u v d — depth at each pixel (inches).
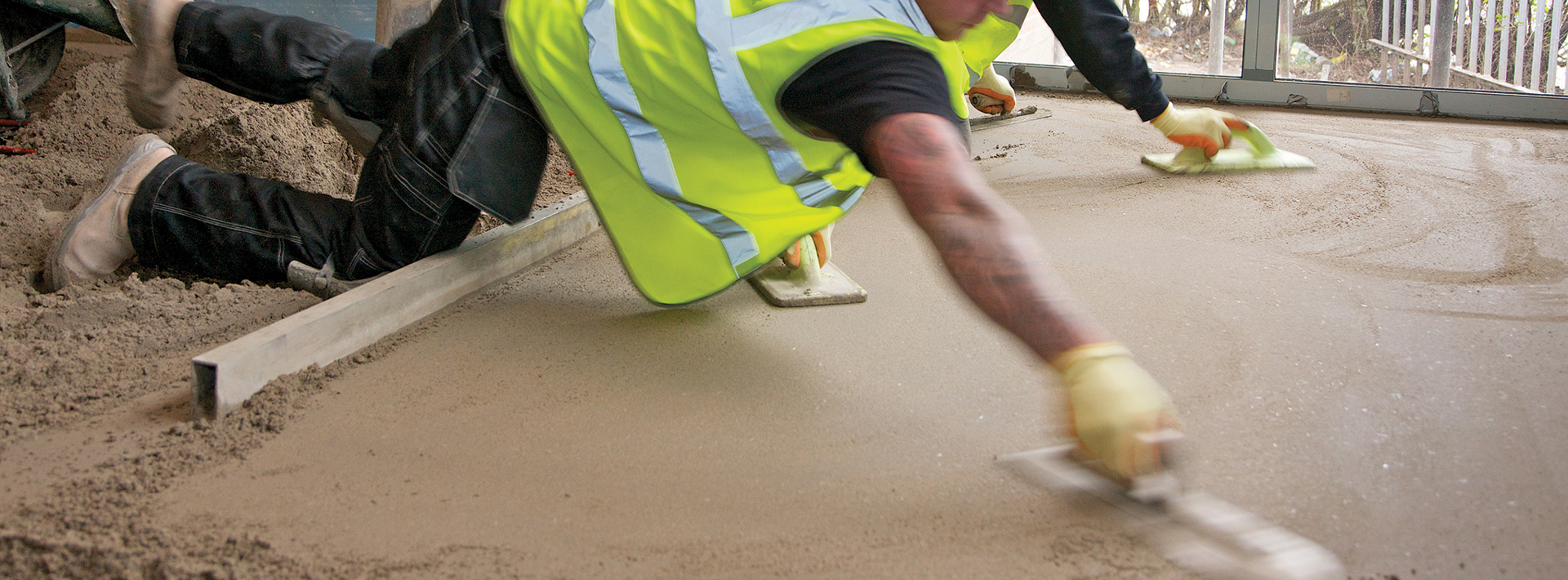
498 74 78.7
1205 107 201.2
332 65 86.4
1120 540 52.7
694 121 68.2
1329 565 50.3
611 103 69.7
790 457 62.7
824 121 57.8
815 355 78.1
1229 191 127.6
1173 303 87.9
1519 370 73.4
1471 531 53.7
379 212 84.0
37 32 143.7
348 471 60.3
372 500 57.2
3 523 53.5
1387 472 59.7
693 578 50.4
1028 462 60.0
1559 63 220.7
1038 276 45.8
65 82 163.9
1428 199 122.3
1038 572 50.3
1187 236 108.3
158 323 82.4
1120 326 82.8
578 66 70.2
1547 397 69.1
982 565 51.1
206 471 59.9
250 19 86.1
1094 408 43.6
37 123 141.9
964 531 54.2
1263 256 101.0
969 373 74.7
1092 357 44.5
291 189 89.9
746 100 62.6
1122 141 163.9
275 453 62.4
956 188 48.5
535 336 82.3
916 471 60.8
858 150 56.0
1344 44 223.6
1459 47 216.1
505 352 78.8
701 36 62.5
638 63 66.8
